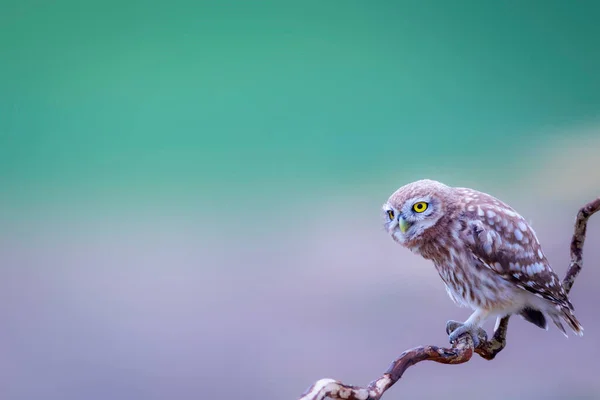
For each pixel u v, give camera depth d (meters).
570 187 11.64
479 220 4.59
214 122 11.41
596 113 11.70
